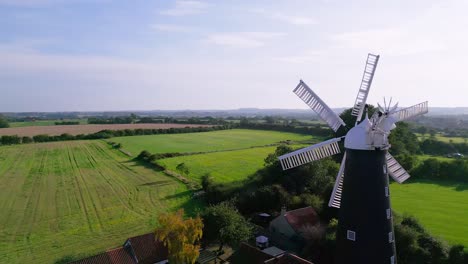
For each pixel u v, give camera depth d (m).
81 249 34.59
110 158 88.19
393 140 69.50
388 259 16.81
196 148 101.38
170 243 26.16
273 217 42.50
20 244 35.94
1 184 61.28
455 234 38.62
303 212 37.78
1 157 89.56
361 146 16.44
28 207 48.53
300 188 48.19
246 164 76.19
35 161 84.19
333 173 50.84
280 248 34.91
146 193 55.31
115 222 42.44
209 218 34.19
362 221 16.59
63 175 68.69
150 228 40.19
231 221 33.94
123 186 59.72
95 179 65.19
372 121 16.88
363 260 16.59
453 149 92.62
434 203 51.44
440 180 67.44
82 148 105.38
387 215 16.89
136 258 29.20
